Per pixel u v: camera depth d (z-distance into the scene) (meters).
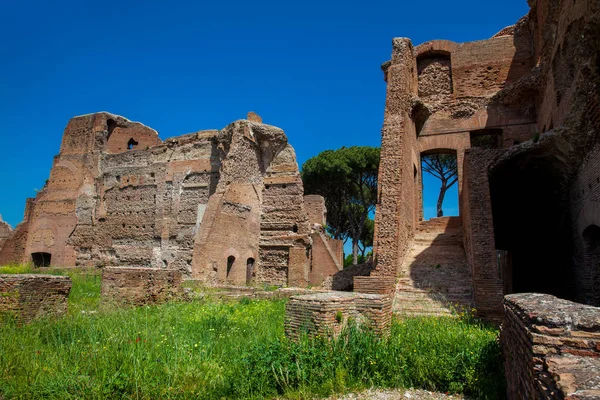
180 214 26.53
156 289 14.60
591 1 11.78
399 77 19.45
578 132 13.48
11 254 34.19
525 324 4.93
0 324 9.19
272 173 28.19
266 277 26.69
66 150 33.66
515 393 5.43
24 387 5.84
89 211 31.16
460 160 23.33
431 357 7.36
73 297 14.41
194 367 6.89
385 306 8.84
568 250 16.48
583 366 3.74
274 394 6.47
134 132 34.34
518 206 21.28
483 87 24.27
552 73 17.12
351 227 41.59
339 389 6.61
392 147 18.06
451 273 15.79
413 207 20.81
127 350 7.29
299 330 8.02
